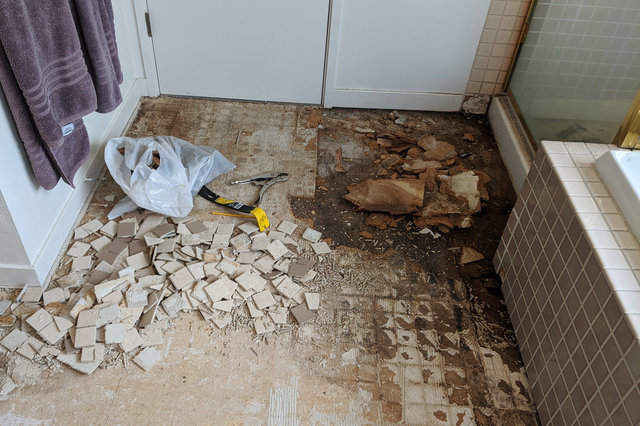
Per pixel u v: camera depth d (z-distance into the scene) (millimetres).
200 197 2311
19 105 1530
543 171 1751
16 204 1697
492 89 2885
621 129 1768
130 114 2738
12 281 1872
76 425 1565
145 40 2684
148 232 2107
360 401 1684
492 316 1973
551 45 2404
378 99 2932
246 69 2811
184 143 2371
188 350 1768
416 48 2732
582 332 1445
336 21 2607
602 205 1546
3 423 1556
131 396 1642
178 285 1909
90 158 2275
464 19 2623
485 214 2379
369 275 2072
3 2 1320
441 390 1733
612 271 1353
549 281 1660
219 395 1663
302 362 1769
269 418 1623
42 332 1747
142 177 2064
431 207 2334
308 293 1961
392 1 2557
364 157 2641
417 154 2652
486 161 2686
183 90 2900
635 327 1225
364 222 2293
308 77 2844
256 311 1886
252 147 2627
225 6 2576
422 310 1968
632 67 1821
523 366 1818
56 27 1570
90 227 2119
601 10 2012
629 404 1234
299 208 2330
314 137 2729
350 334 1863
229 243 2119
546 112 2416
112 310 1811
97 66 1839
